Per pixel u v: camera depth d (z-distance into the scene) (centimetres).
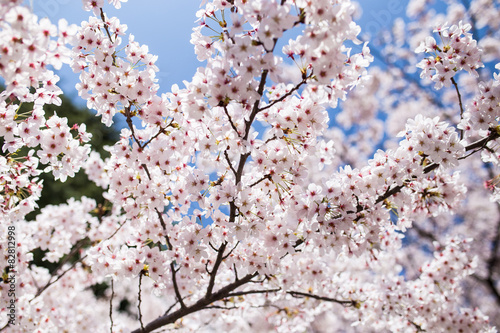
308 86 255
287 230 316
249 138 290
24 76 234
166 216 342
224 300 436
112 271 330
